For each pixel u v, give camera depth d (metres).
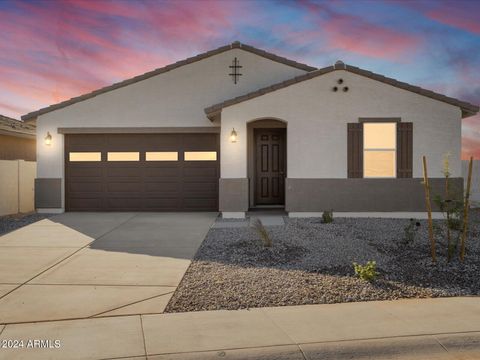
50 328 5.03
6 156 18.61
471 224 11.66
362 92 12.83
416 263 7.72
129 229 11.33
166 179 14.90
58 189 14.77
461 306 5.77
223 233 10.62
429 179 12.80
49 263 7.92
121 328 5.02
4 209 14.33
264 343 4.59
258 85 14.97
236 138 13.05
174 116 14.91
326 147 12.88
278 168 15.25
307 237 9.88
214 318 5.34
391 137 12.99
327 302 5.95
